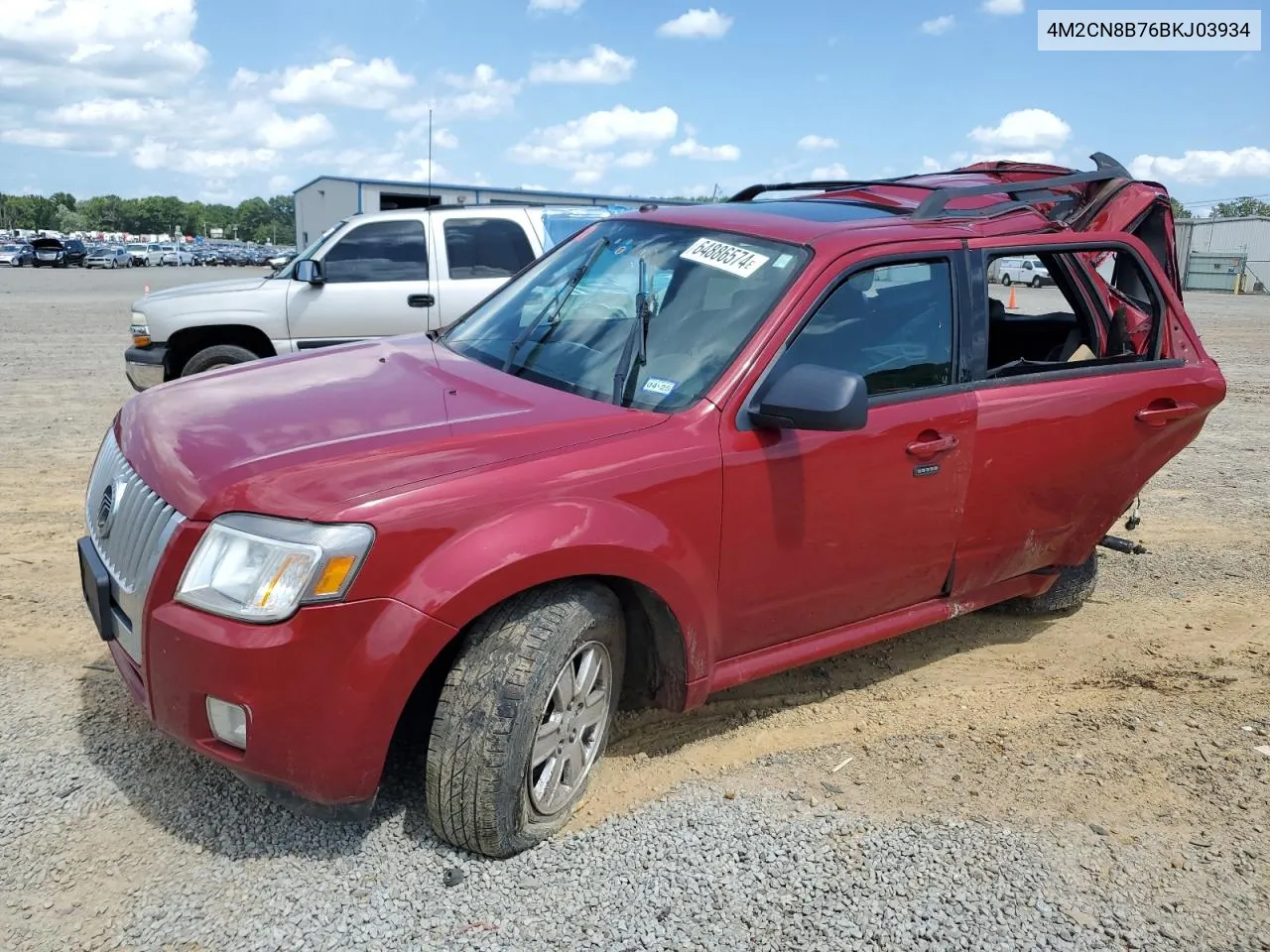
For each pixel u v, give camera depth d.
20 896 2.64
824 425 2.99
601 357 3.47
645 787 3.32
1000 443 3.85
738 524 3.20
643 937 2.62
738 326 3.33
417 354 3.87
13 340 14.80
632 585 3.07
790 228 3.63
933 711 4.02
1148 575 5.73
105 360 12.76
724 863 2.94
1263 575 5.79
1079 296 4.43
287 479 2.64
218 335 8.55
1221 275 48.78
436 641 2.61
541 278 4.16
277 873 2.78
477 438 2.89
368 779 2.66
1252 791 3.52
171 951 2.49
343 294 8.64
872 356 3.53
